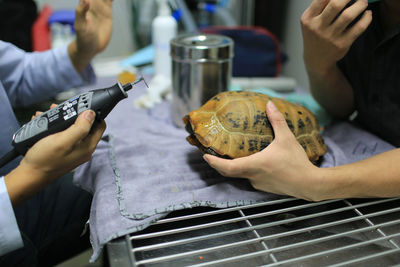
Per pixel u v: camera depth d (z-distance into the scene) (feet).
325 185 1.47
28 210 1.95
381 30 1.96
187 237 1.43
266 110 1.65
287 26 4.40
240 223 1.53
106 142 2.14
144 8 4.67
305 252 1.36
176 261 1.30
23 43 3.56
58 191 2.13
